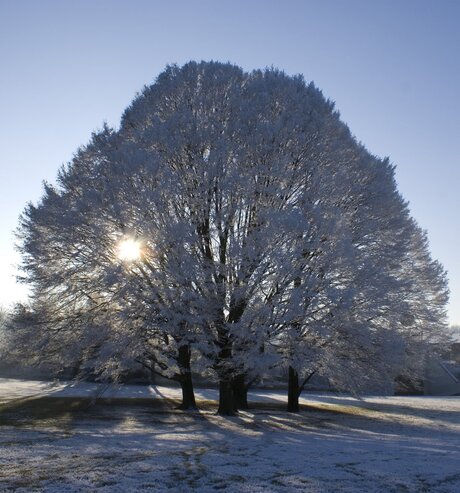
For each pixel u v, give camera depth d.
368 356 27.45
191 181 27.11
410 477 13.70
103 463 14.27
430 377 62.72
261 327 23.69
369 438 22.39
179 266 24.44
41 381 54.34
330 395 55.75
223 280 25.05
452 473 14.30
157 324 25.09
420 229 35.66
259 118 28.66
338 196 28.30
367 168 31.16
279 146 27.81
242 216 27.52
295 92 30.50
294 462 15.23
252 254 24.28
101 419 26.28
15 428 22.08
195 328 24.86
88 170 29.62
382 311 27.83
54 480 12.29
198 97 29.59
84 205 26.41
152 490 11.64
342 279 26.58
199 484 12.30
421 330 33.12
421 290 33.34
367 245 29.38
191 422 25.92
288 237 24.78
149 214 26.02
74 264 27.78
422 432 25.75
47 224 28.14
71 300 28.62
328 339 25.98
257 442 19.56
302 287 24.38
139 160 26.06
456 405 44.59
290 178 27.30
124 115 32.69
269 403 40.47
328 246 25.17
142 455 15.74
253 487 12.15
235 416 28.89
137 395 41.00
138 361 29.23
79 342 26.73
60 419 25.81
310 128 28.88
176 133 27.44
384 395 56.50
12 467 13.62
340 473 13.88
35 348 28.28
